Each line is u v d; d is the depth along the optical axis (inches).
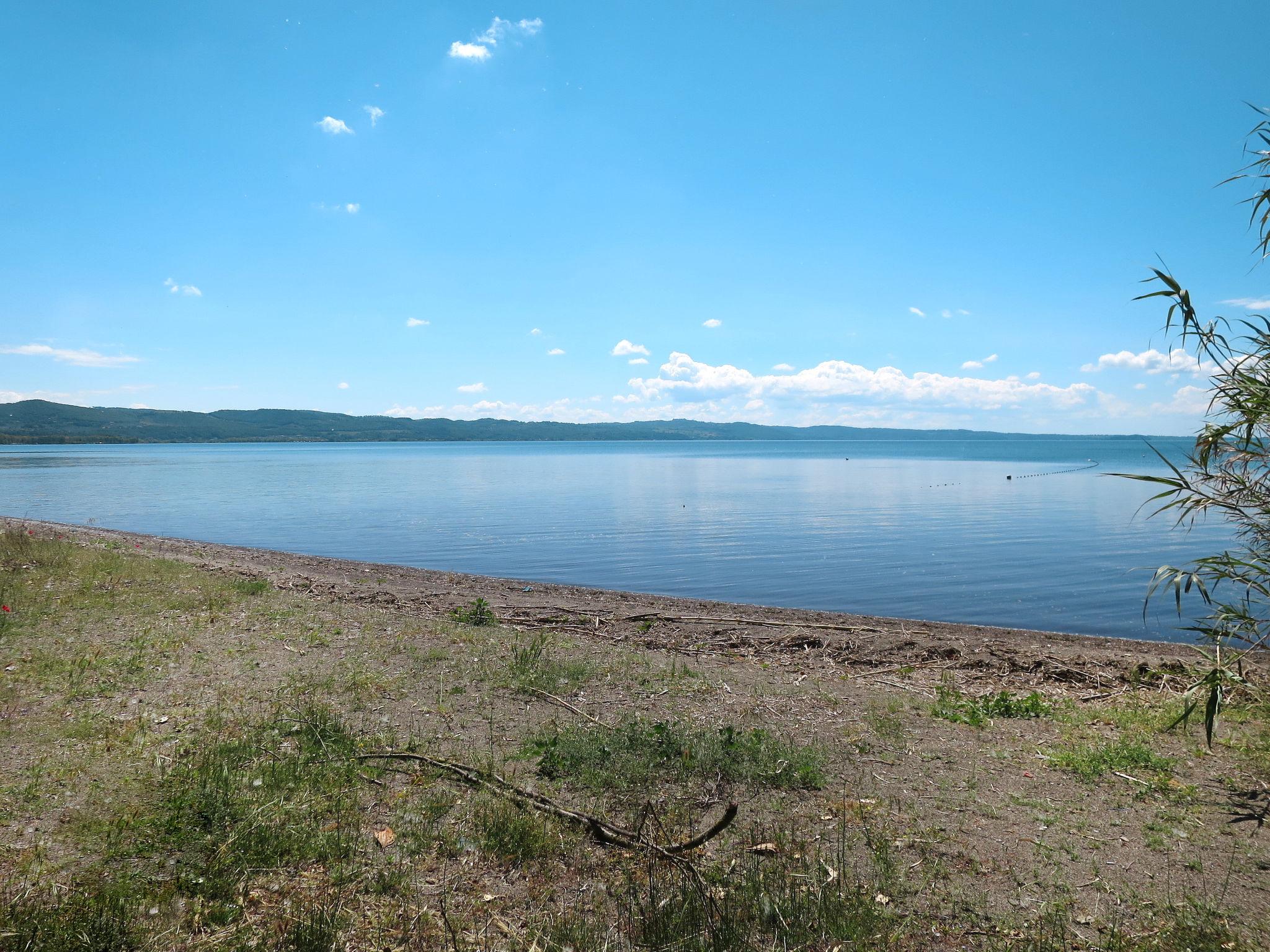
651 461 4347.9
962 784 222.7
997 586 704.4
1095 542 992.9
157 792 196.9
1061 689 343.9
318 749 230.1
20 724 239.9
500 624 460.1
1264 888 165.9
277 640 364.5
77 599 419.2
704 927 148.5
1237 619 189.8
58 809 185.5
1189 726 273.9
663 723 251.1
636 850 179.0
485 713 275.1
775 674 354.3
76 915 141.3
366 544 991.6
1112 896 163.5
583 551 926.4
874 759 241.6
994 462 3993.6
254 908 152.9
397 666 330.6
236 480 2385.6
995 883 168.6
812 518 1296.8
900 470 3088.1
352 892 159.8
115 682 286.8
